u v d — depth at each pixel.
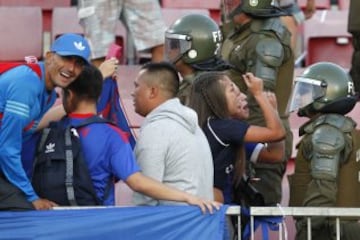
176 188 15.36
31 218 14.86
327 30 26.36
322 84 17.23
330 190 16.33
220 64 18.02
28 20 25.55
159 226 15.01
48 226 14.87
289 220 18.98
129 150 15.34
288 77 18.44
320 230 16.28
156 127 15.41
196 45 17.80
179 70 17.95
